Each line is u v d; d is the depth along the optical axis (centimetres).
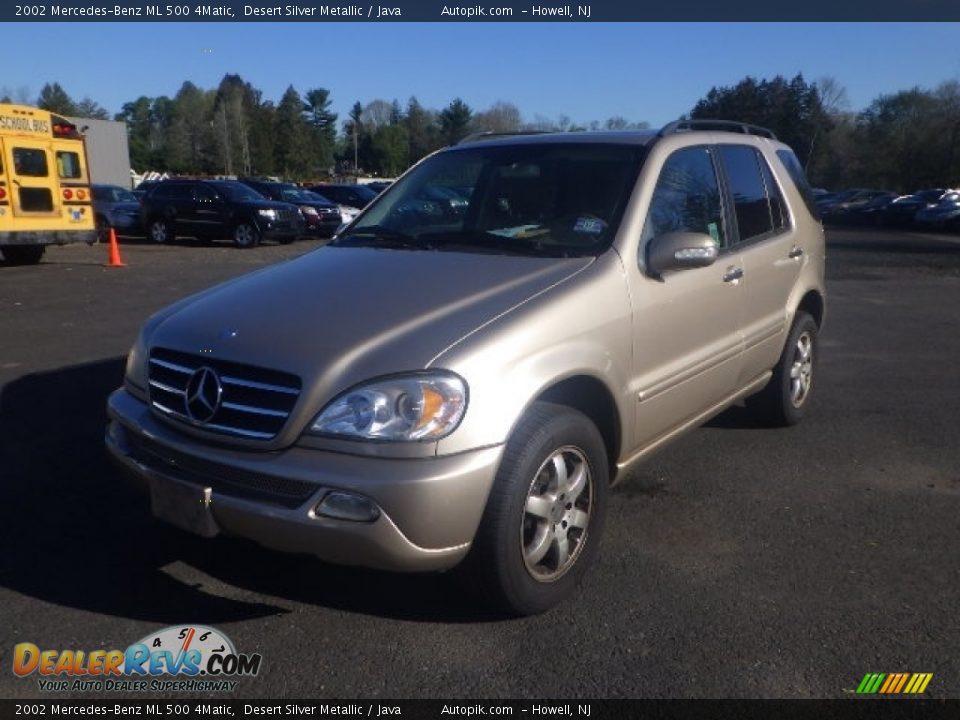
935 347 876
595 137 446
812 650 315
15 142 1456
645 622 334
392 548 287
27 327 907
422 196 453
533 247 389
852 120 6359
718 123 500
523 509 313
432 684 295
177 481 315
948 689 293
